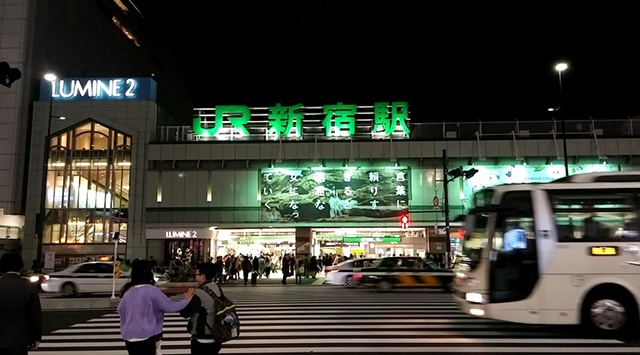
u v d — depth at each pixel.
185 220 36.25
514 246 10.69
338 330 11.77
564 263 10.49
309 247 36.28
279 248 41.34
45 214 36.22
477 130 36.72
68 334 11.81
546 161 35.34
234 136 37.66
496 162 35.59
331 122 37.28
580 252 10.53
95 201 36.59
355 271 23.56
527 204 10.88
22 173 36.88
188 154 36.91
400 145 36.22
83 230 36.28
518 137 35.81
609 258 10.48
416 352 9.20
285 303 17.91
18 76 12.48
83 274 22.34
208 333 5.72
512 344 9.90
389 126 36.91
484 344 9.91
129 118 37.38
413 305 16.66
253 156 36.69
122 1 53.34
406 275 22.58
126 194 36.62
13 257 5.46
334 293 22.23
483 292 10.70
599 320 10.41
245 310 15.88
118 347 10.18
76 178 36.91
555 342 10.07
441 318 13.52
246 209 36.31
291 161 36.62
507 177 35.34
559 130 36.09
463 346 9.72
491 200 11.23
